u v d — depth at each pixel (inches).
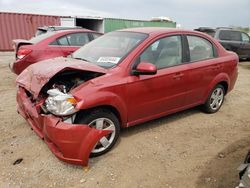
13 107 221.8
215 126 195.3
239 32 560.7
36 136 169.5
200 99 203.5
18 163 141.4
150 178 132.9
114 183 128.5
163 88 170.6
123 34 182.2
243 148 164.2
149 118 171.5
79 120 138.4
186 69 182.7
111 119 149.3
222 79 212.8
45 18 786.2
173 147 162.6
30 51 284.8
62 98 129.3
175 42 181.2
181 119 204.7
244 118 213.9
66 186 125.6
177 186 127.7
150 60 164.7
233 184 129.0
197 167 142.9
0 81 320.5
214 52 209.9
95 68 145.9
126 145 161.9
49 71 140.6
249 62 577.6
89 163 142.9
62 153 131.7
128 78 152.3
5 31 724.0
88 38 333.1
